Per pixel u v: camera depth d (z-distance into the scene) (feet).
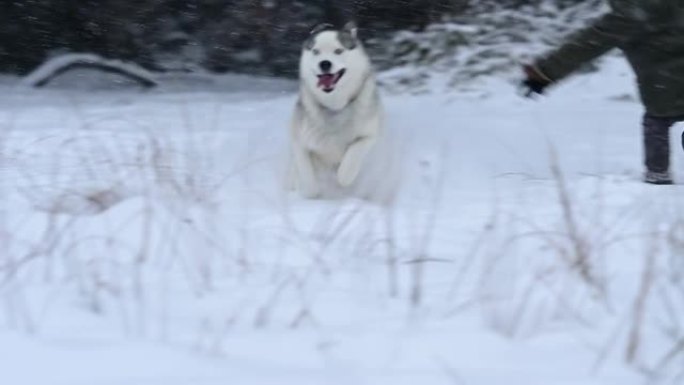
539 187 30.22
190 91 62.85
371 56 65.57
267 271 20.01
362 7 68.08
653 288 18.94
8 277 18.42
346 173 31.63
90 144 37.55
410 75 61.98
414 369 14.85
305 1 68.80
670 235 20.90
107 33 69.05
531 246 21.93
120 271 19.52
